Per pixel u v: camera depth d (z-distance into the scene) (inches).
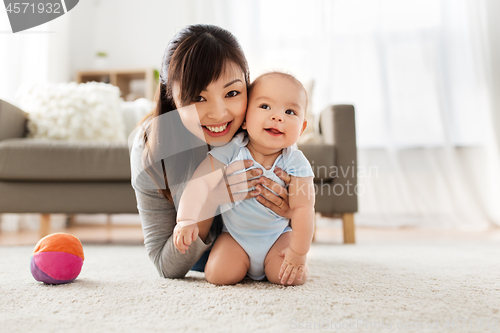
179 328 19.5
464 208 99.7
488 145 101.7
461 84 105.6
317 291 27.2
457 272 35.3
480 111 103.9
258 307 23.1
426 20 108.2
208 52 27.5
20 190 60.3
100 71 118.0
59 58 112.8
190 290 27.4
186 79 27.4
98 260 43.6
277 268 29.7
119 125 81.4
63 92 76.2
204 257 33.7
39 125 70.9
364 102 109.4
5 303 23.9
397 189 104.1
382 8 110.0
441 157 104.3
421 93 107.0
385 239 72.0
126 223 111.9
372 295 26.2
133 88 128.1
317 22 113.1
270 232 30.2
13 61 92.5
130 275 33.8
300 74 112.6
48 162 59.1
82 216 111.7
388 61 109.5
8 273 34.5
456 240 69.2
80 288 28.1
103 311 22.3
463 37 106.1
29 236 72.9
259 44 114.8
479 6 105.5
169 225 32.7
